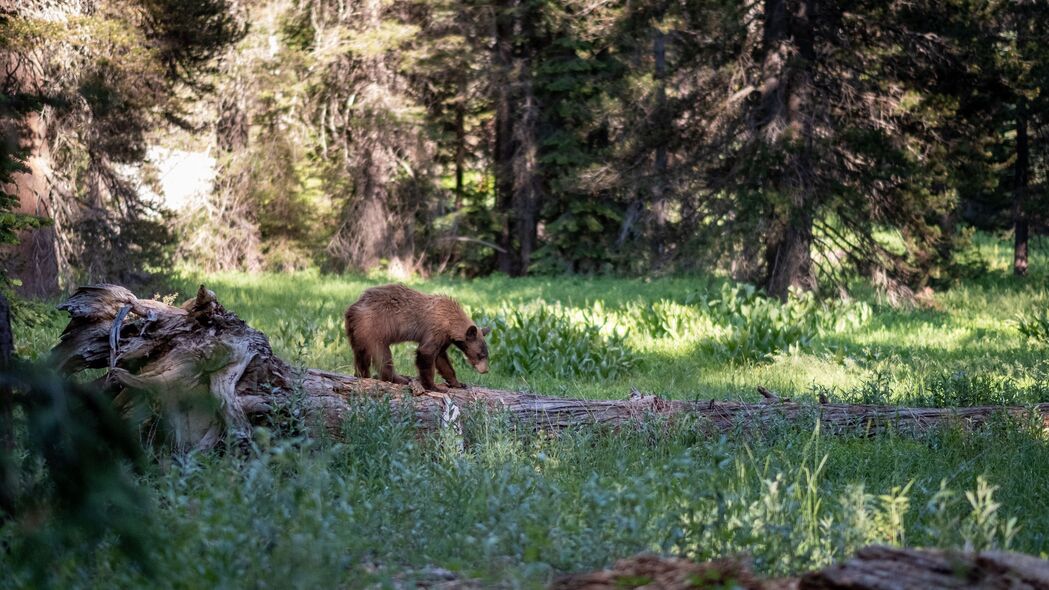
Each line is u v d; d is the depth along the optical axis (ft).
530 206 122.11
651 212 87.35
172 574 12.45
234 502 15.30
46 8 61.00
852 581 12.73
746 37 79.25
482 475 20.45
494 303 89.25
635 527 14.96
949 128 85.35
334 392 25.44
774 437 27.58
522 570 13.97
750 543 15.74
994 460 26.32
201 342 22.82
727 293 66.95
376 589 13.96
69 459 10.48
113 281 71.41
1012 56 82.17
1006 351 57.47
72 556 12.20
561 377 47.70
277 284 96.73
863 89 79.82
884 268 80.69
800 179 75.61
